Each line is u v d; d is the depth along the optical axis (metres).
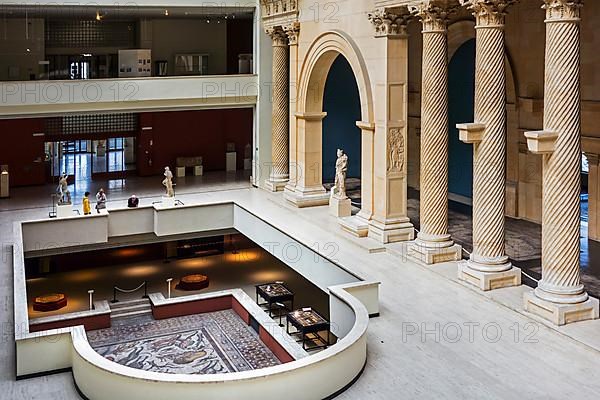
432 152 17.55
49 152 29.94
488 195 15.70
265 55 26.98
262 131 27.50
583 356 12.67
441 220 17.77
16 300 14.84
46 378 12.64
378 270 17.42
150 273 26.98
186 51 31.33
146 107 26.09
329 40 21.67
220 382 10.98
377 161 19.61
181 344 19.17
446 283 16.48
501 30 15.24
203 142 32.31
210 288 25.14
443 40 17.20
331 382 11.62
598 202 20.00
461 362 12.62
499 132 15.47
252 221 23.56
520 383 11.79
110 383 11.34
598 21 19.42
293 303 23.00
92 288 25.27
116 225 24.25
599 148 19.70
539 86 21.58
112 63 31.14
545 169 13.88
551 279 14.05
